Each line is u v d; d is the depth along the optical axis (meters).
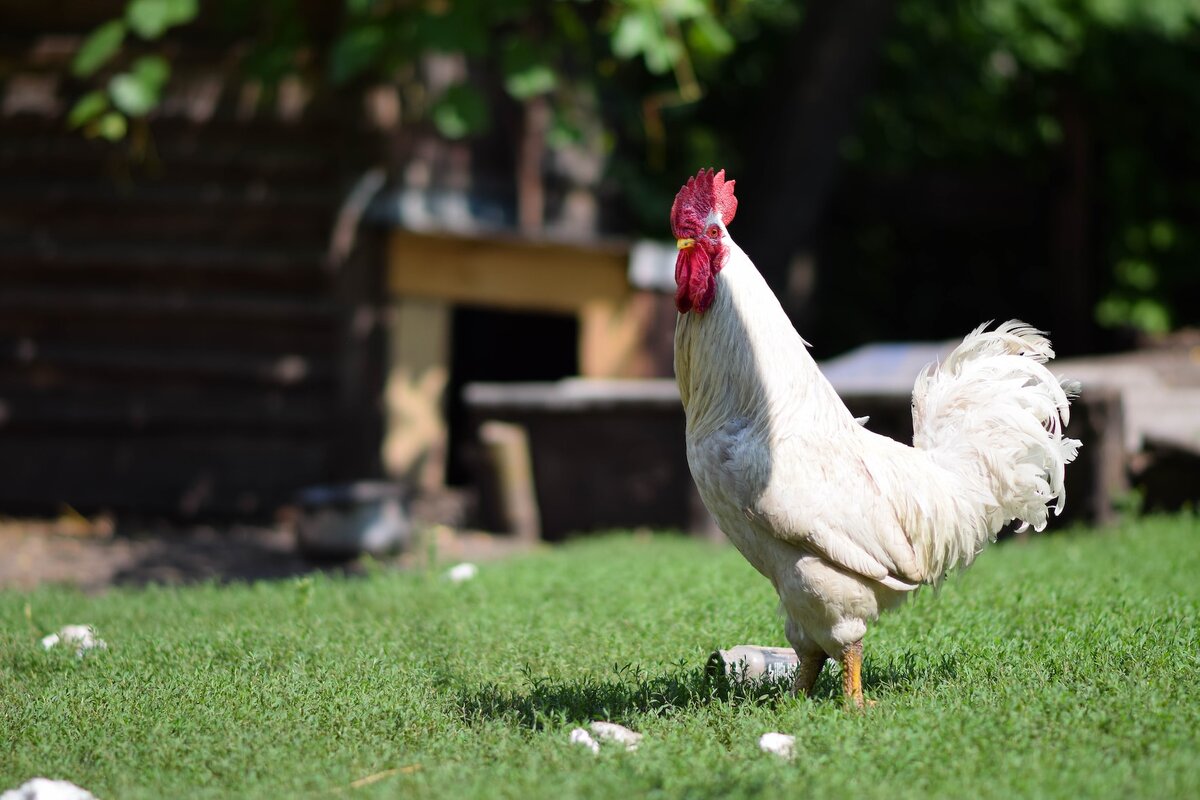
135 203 12.73
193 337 12.77
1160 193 18.69
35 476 12.79
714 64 17.88
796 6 17.64
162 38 12.62
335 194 12.59
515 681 5.19
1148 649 4.99
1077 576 6.76
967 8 17.97
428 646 5.75
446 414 18.61
